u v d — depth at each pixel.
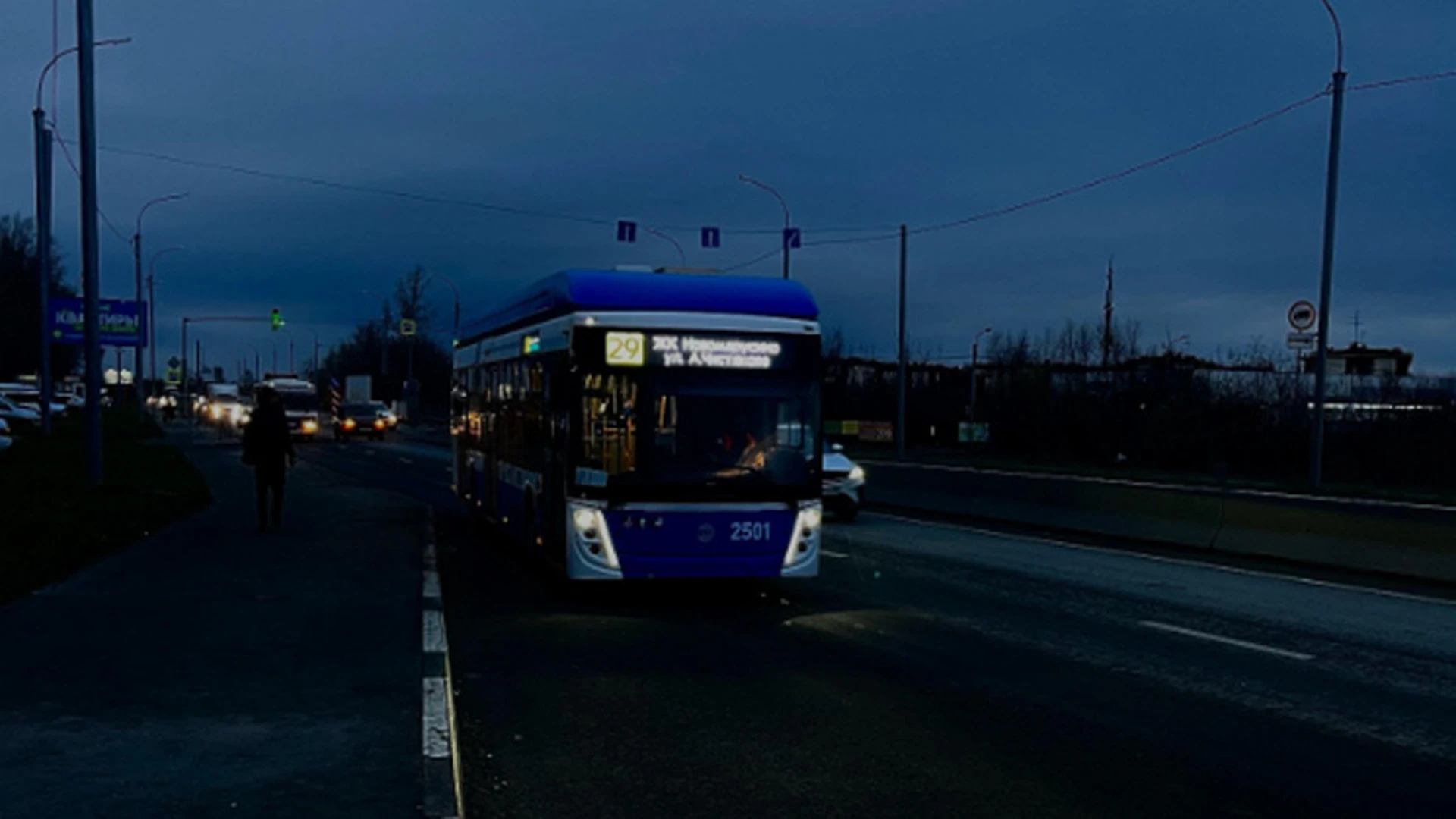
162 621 9.83
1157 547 19.02
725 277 12.66
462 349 21.33
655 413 11.80
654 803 5.98
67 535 14.67
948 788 6.28
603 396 11.76
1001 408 55.03
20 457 31.98
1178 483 33.34
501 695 8.20
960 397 67.19
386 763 6.08
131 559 13.62
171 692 7.47
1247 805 6.11
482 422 18.42
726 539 11.82
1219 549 18.20
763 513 11.91
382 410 62.78
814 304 12.49
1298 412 44.72
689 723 7.52
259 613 10.29
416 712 7.08
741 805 5.97
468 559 15.95
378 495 23.53
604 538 11.62
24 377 97.06
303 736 6.54
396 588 11.88
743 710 7.87
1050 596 13.25
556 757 6.76
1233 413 45.81
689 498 11.77
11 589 10.99
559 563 12.34
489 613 11.64
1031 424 51.97
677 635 10.53
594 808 5.89
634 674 8.91
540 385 13.52
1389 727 7.73
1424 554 15.30
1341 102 24.44
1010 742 7.19
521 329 15.11
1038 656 9.83
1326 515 16.72
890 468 26.94
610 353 11.77
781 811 5.88
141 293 58.44
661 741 7.10
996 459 49.38
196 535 16.25
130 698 7.32
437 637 9.52
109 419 72.56
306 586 11.84
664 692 8.35
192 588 11.54
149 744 6.36
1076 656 9.86
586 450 11.72
